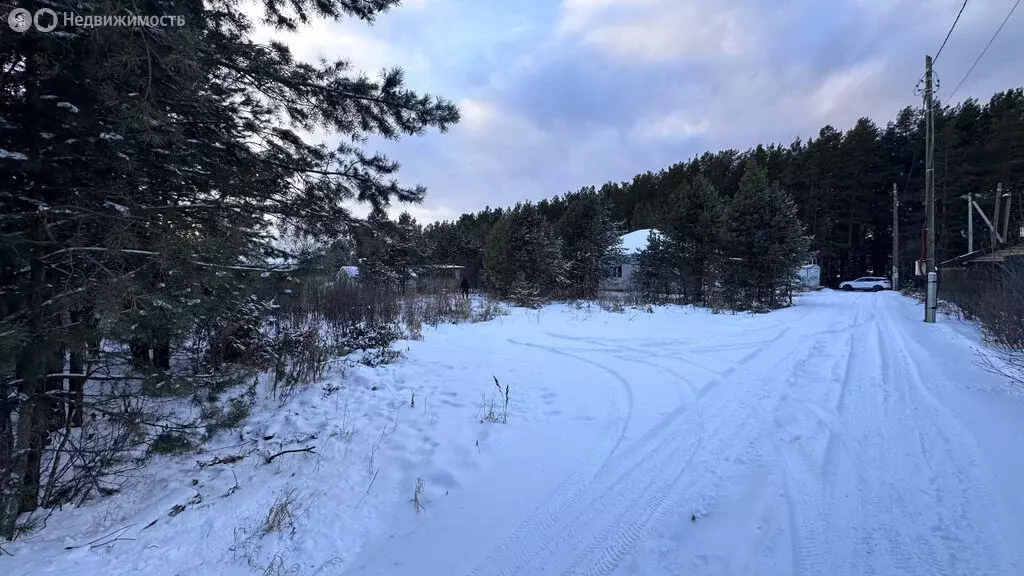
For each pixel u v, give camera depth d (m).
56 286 3.40
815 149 52.00
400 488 3.93
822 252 47.84
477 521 3.38
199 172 4.46
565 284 24.61
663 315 17.23
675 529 3.16
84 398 4.04
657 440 4.73
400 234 6.69
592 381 7.17
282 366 6.91
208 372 4.93
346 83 5.66
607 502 3.56
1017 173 36.28
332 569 2.91
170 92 3.41
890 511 3.26
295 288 4.89
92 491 3.93
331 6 5.53
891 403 5.70
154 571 2.93
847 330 12.71
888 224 51.78
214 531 3.36
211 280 3.81
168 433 4.00
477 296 25.42
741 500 3.48
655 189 69.00
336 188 5.91
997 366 7.23
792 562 2.76
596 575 2.75
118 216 3.42
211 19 4.61
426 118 6.05
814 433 4.78
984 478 3.62
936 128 42.75
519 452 4.55
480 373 7.70
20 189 3.42
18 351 2.85
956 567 2.65
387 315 12.60
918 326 13.27
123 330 3.21
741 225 21.75
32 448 3.42
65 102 3.05
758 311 19.16
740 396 6.21
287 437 5.05
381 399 6.27
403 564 2.94
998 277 10.54
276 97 5.58
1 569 2.89
